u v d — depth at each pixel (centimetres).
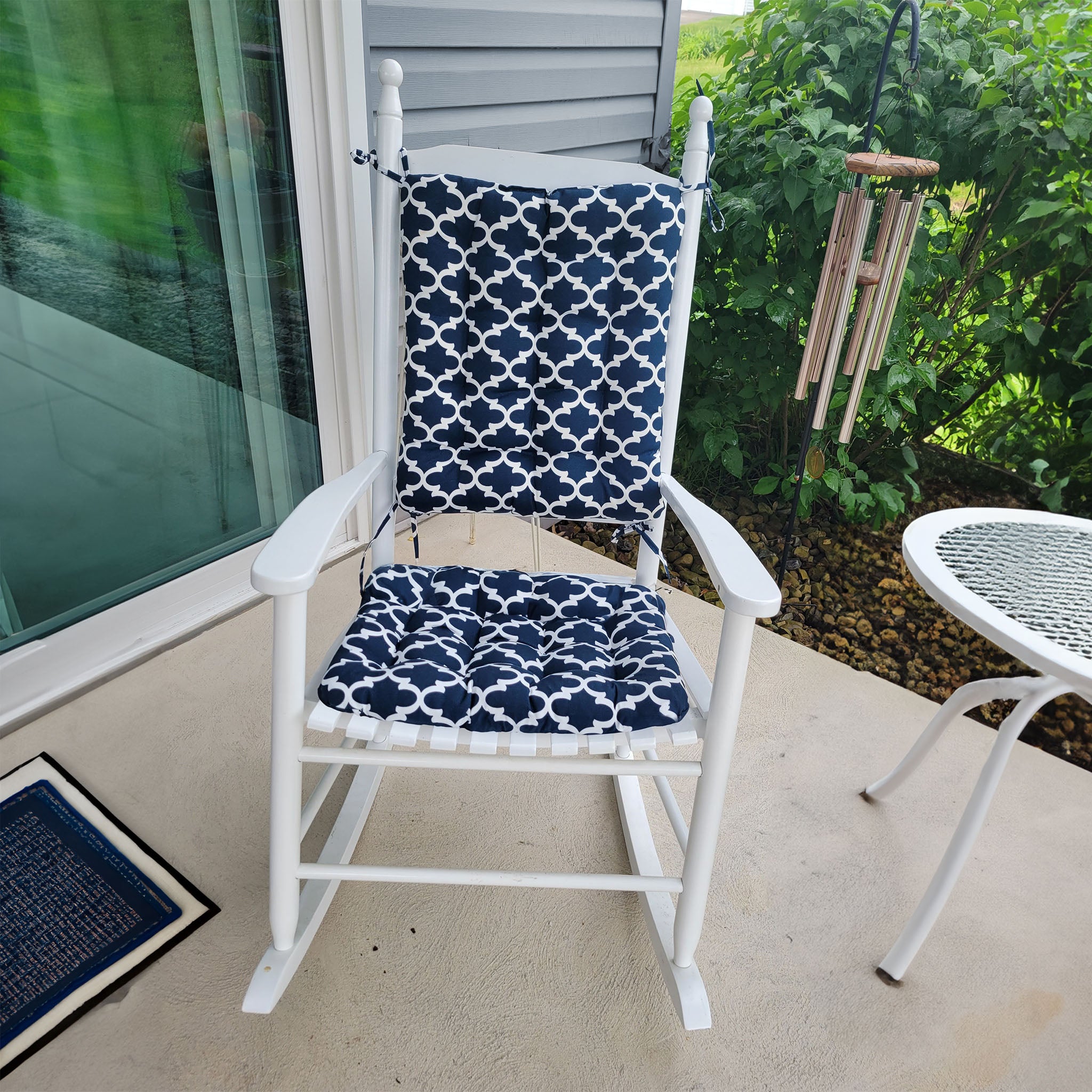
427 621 105
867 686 165
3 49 112
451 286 111
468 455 117
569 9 190
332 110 151
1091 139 169
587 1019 104
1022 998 109
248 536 174
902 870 126
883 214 135
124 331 139
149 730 142
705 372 219
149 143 131
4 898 113
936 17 178
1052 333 195
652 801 136
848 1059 101
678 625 180
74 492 142
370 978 107
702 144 111
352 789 129
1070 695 168
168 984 104
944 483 228
